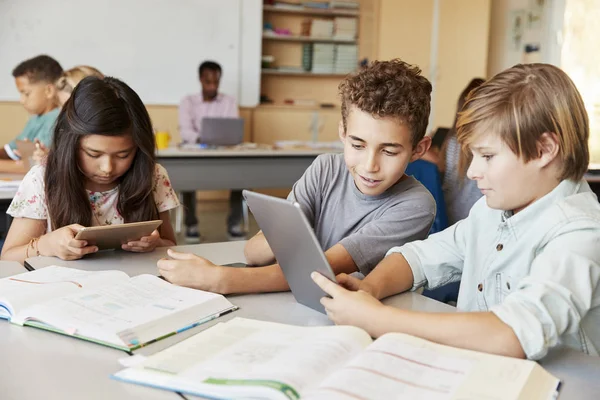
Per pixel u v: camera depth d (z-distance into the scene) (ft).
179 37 19.27
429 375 2.54
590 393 2.63
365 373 2.50
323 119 21.04
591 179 10.34
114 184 5.74
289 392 2.36
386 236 4.45
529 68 3.26
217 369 2.61
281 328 3.10
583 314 3.00
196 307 3.45
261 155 13.09
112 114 5.06
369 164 4.02
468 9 20.44
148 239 4.95
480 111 3.27
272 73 21.72
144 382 2.59
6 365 2.78
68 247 4.57
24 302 3.41
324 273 3.34
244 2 19.67
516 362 2.70
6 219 8.22
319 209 4.99
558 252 3.12
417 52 21.09
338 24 21.33
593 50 19.51
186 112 18.33
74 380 2.64
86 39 18.49
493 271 3.75
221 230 17.24
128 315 3.26
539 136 3.16
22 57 18.01
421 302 3.82
